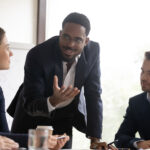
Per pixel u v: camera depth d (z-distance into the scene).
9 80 3.66
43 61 2.50
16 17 3.89
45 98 2.35
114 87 4.09
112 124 4.07
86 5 4.07
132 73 4.11
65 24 2.40
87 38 2.51
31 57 2.53
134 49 4.12
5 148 1.82
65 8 4.05
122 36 4.12
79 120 2.69
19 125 2.66
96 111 2.60
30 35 3.95
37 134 1.48
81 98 2.69
